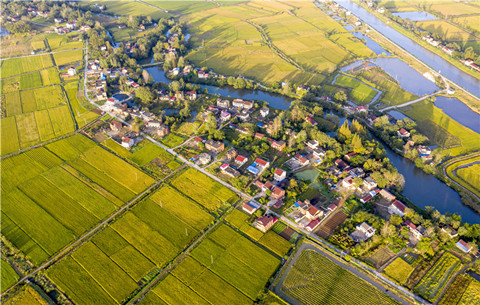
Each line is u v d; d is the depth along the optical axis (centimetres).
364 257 16512
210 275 15762
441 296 14862
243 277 15662
